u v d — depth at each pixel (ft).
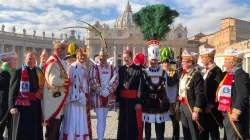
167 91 29.99
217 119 26.35
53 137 25.09
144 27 184.24
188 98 24.88
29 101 24.03
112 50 415.03
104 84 28.04
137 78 28.27
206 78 26.58
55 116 24.79
